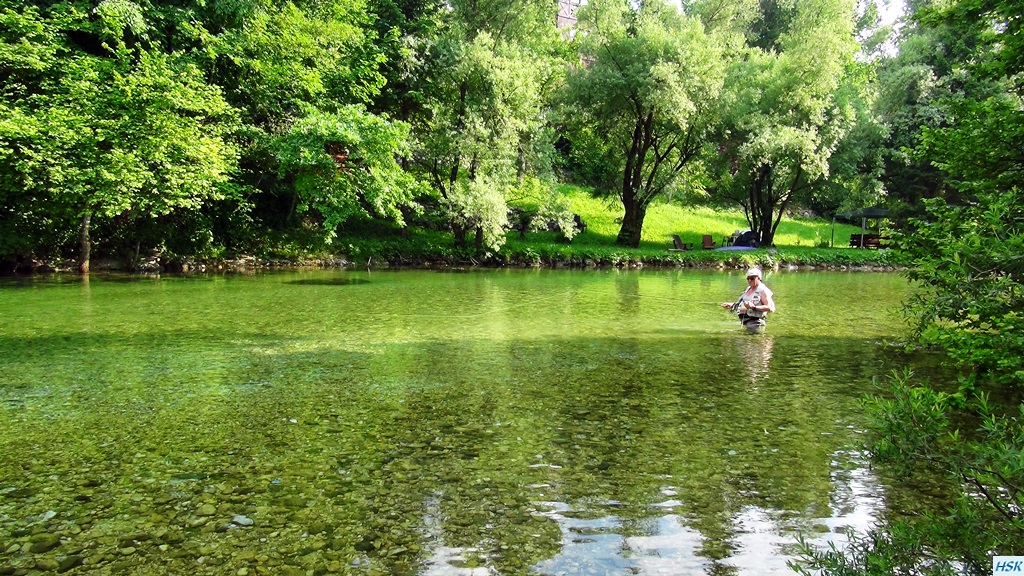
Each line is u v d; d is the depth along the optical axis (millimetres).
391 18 30797
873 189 36938
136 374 7098
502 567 3094
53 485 4035
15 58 19766
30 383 6664
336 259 26094
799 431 5207
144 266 21500
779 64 33000
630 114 32219
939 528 2504
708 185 37688
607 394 6363
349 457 4562
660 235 39156
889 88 38938
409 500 3854
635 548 3293
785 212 47469
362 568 3070
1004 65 8266
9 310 12031
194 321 10977
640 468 4402
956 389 6496
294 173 23438
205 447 4754
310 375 7109
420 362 7840
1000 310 3314
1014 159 7215
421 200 33000
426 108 30109
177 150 20047
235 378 6938
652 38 29953
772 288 19281
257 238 25859
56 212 19109
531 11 33250
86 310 12117
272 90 24984
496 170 27484
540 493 3973
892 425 2482
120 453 4621
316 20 26031
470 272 24422
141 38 23375
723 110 31281
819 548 3268
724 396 6312
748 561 3166
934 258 3943
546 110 34031
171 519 3574
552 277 22500
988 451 2301
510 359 8055
